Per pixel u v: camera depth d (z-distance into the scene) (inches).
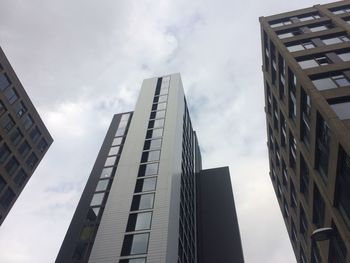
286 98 1384.1
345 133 840.9
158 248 1574.8
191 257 2148.1
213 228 2770.7
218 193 3112.7
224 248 2578.7
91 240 1820.9
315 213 1138.7
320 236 641.0
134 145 2413.9
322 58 1252.5
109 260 1568.7
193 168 3186.5
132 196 1943.9
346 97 981.2
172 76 3316.9
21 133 2268.7
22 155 2241.6
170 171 2086.6
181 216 2113.7
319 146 1032.2
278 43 1451.8
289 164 1471.5
